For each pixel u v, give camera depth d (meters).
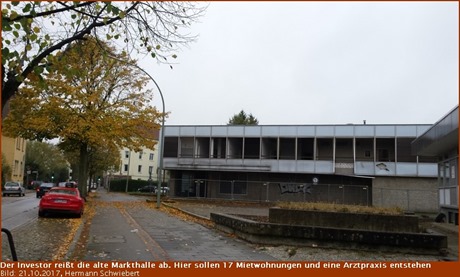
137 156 99.62
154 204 30.80
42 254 9.09
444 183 20.77
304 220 12.09
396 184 36.00
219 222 15.13
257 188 40.69
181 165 42.53
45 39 7.45
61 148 29.81
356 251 10.80
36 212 22.22
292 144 41.91
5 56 6.34
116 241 11.61
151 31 8.68
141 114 29.11
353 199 37.72
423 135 20.17
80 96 25.59
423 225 18.97
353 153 37.78
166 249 10.48
